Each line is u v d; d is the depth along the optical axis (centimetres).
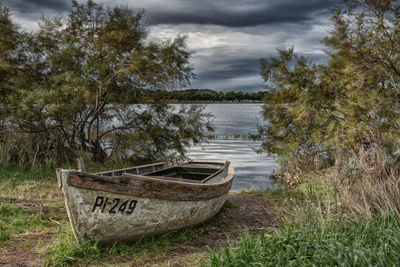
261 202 999
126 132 1488
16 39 1355
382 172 670
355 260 421
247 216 855
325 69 1091
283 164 1327
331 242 480
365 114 905
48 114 1225
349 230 543
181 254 584
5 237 626
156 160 1504
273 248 496
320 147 1286
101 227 580
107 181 566
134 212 604
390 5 874
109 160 1455
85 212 560
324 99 1088
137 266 530
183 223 695
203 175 1005
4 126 1287
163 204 639
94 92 1321
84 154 1388
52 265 525
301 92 1163
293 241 504
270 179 1421
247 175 1509
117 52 1352
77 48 1372
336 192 702
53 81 1334
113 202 579
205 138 1650
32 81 1381
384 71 932
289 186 1252
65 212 807
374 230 521
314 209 665
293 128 1321
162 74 1424
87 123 1432
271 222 792
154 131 1454
